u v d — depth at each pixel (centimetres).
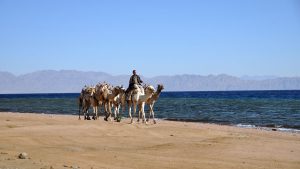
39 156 1579
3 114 4075
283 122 3856
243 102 8575
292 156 1764
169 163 1541
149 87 2945
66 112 5512
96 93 3144
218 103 8206
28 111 5800
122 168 1428
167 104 7975
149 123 3011
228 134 2516
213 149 1897
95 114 3294
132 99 2939
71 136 2166
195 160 1619
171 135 2373
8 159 1448
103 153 1728
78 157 1608
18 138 2003
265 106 6694
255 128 3209
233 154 1780
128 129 2500
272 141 2191
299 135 2642
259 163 1597
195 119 4231
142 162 1548
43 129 2292
